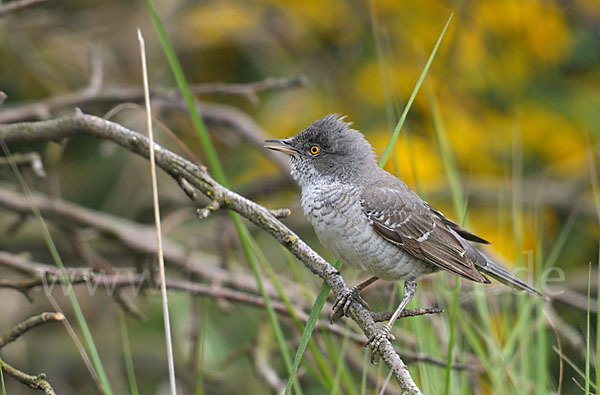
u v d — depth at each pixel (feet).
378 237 26.16
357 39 43.57
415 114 40.63
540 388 24.34
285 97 43.88
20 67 43.98
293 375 19.26
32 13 44.04
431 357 23.67
